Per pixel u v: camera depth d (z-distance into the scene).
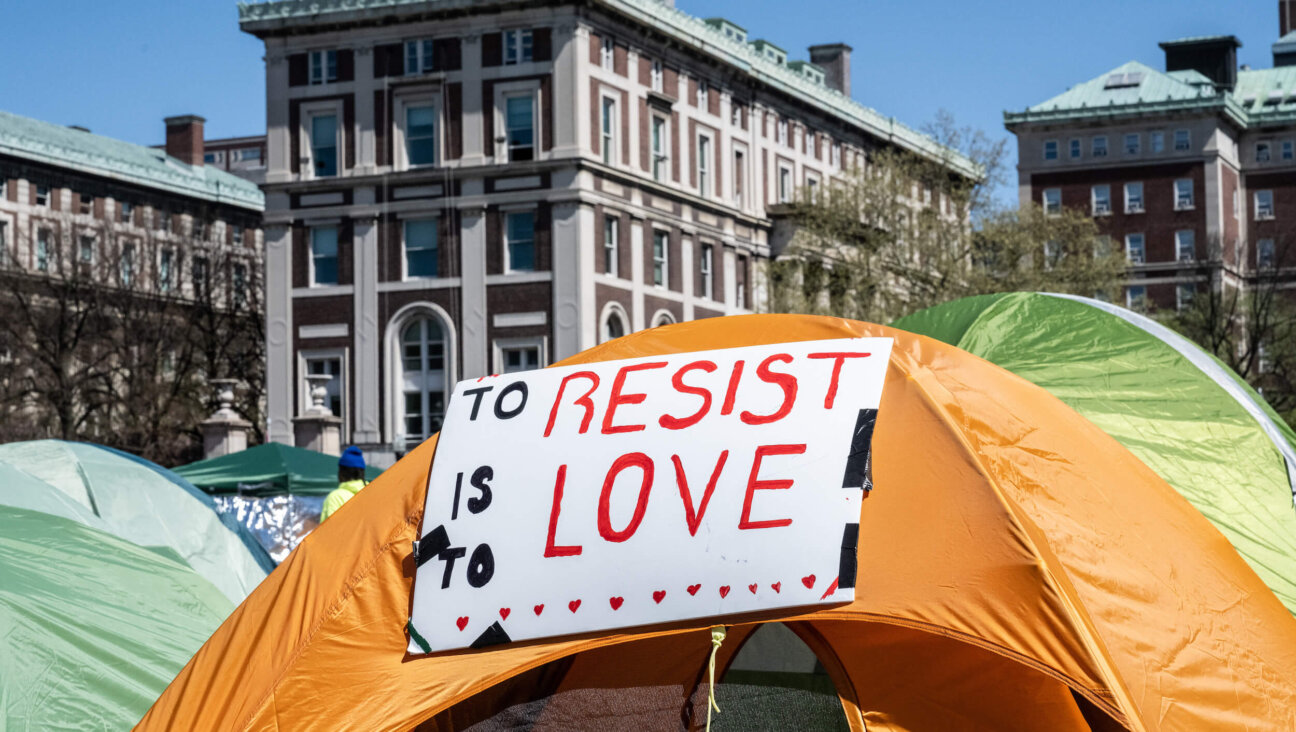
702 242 54.19
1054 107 84.31
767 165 58.47
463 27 48.53
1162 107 81.75
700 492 5.46
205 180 80.31
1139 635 5.49
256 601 5.96
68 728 7.14
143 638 7.89
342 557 5.94
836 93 63.66
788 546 5.30
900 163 49.62
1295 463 9.08
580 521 5.55
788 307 49.19
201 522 12.56
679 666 5.79
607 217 48.81
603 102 49.09
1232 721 5.44
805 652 5.64
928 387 5.84
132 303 58.09
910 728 5.43
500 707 5.90
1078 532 5.73
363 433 48.97
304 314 49.91
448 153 48.75
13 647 7.32
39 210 72.06
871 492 5.46
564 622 5.41
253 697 5.62
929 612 5.12
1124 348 9.83
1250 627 5.96
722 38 55.44
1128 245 82.75
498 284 47.88
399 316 48.81
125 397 54.16
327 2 49.56
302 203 50.16
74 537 8.67
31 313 54.00
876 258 48.84
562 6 47.44
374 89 49.44
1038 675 5.36
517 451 5.80
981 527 5.27
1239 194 86.06
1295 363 60.22
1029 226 47.72
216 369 61.44
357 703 5.50
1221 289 71.88
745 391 5.69
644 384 5.83
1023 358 9.88
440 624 5.57
